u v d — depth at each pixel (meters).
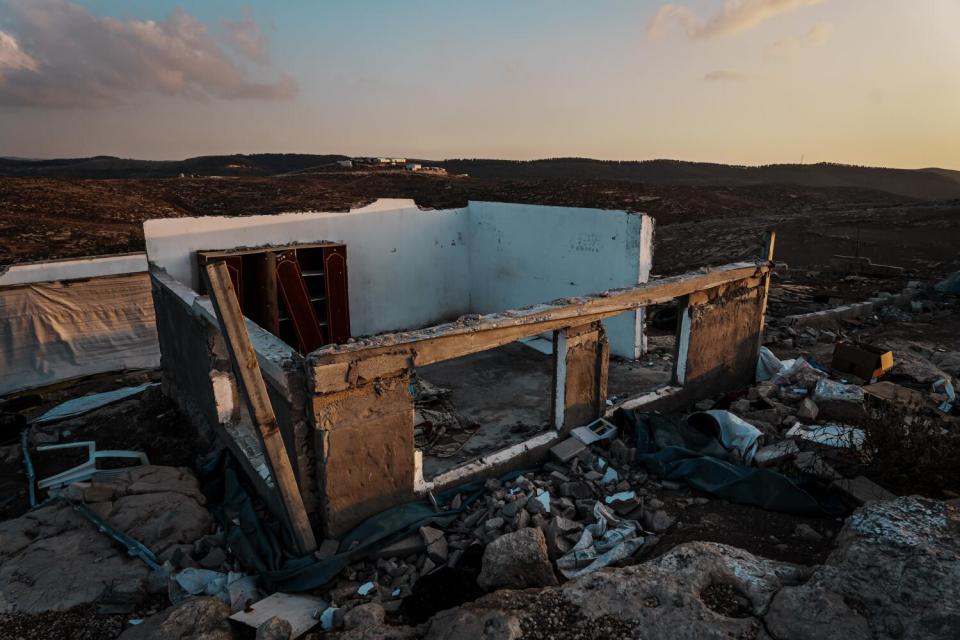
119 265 11.20
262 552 5.15
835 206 48.72
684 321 7.73
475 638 3.51
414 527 5.09
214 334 6.84
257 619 4.20
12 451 7.71
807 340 11.66
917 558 3.69
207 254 9.84
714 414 6.89
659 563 4.11
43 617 4.42
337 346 4.83
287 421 4.93
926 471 5.41
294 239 11.30
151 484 6.27
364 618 4.06
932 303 14.80
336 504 4.97
